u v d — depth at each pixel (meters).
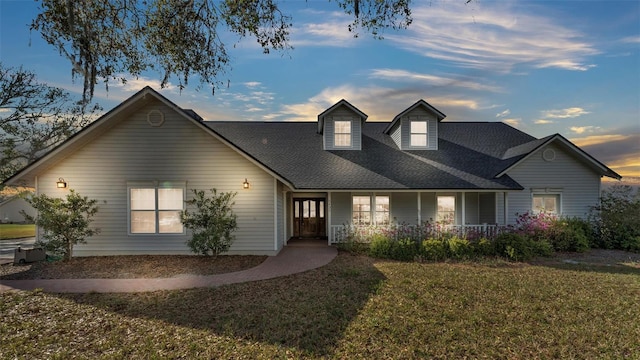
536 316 5.81
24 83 19.03
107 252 11.35
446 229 12.97
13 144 19.59
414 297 6.90
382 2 6.75
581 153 13.73
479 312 6.02
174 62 7.37
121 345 4.75
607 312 6.04
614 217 13.16
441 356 4.41
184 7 6.92
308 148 15.83
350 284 7.95
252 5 6.51
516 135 17.14
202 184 11.57
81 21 6.87
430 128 15.82
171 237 11.45
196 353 4.48
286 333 5.12
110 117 10.72
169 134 11.52
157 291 7.43
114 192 11.40
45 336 5.06
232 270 9.46
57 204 10.22
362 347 4.66
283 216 13.74
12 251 13.88
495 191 13.30
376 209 15.02
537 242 11.84
